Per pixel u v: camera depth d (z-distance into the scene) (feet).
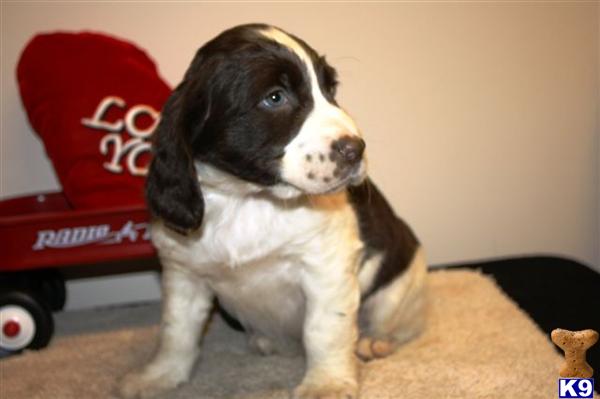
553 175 3.21
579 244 3.31
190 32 2.85
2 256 2.28
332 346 2.06
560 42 3.05
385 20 2.93
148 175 1.92
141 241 2.34
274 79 1.77
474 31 2.99
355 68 2.96
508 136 3.14
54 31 2.71
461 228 3.23
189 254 2.04
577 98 3.12
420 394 2.03
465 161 3.14
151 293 3.14
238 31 1.87
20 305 2.42
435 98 3.05
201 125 1.85
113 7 2.80
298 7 2.87
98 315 2.82
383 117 3.04
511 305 2.60
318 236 2.00
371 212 2.25
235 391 2.13
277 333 2.36
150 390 2.12
